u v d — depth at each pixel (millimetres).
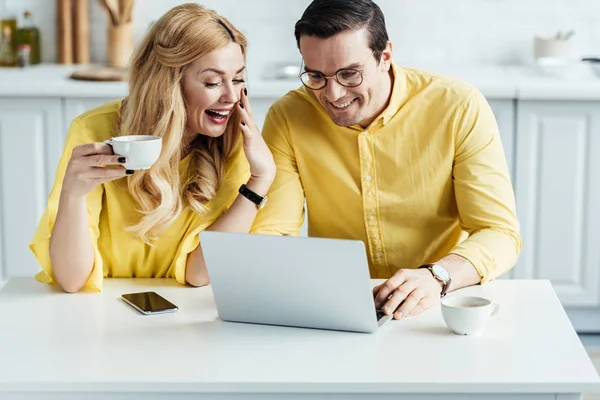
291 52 5125
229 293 2381
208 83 2684
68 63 5066
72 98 4480
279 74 4680
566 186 4492
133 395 2102
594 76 4617
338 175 2896
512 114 4445
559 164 4473
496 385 2043
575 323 4703
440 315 2438
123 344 2268
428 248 2939
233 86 2732
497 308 2414
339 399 2090
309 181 2951
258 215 2867
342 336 2309
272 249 2287
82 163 2506
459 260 2627
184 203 2803
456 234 2973
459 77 4648
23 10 5090
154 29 2723
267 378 2068
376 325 2299
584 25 5059
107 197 2768
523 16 5062
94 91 4449
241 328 2375
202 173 2793
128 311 2498
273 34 5105
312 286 2295
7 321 2424
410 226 2926
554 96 4379
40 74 4758
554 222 4527
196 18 2686
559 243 4551
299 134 2906
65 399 2102
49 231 2705
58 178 2775
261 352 2213
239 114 2740
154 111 2732
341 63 2580
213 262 2355
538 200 4512
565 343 2248
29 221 4617
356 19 2568
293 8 5078
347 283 2262
